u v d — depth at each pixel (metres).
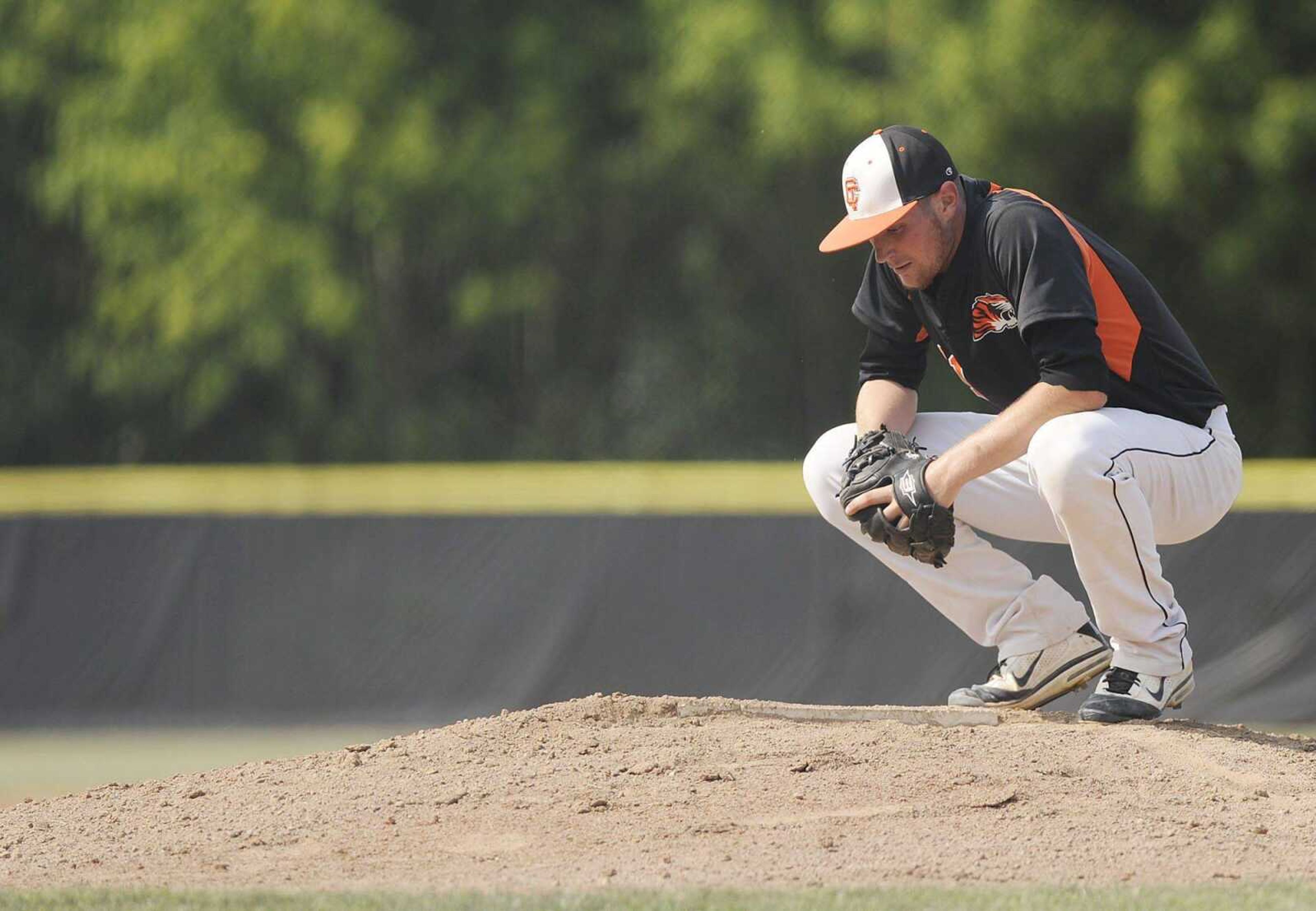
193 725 25.12
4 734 25.14
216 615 25.34
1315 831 10.20
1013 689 13.32
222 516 25.44
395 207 47.81
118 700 25.23
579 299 52.31
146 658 25.33
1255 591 23.52
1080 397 11.88
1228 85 40.69
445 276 52.56
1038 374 12.63
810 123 43.34
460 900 8.38
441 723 24.88
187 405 51.41
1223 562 23.62
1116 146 43.59
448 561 25.12
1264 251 42.12
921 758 11.60
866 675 24.09
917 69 42.84
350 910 8.14
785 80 43.12
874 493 12.25
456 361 53.41
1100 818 10.41
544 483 25.11
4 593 25.48
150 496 25.62
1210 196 42.38
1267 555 23.52
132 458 53.66
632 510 24.83
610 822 10.57
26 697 25.27
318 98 46.41
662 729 12.64
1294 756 11.91
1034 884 8.81
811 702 24.17
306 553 25.33
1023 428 11.88
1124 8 42.22
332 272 47.03
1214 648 23.55
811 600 24.33
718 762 11.76
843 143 44.19
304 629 25.23
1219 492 12.80
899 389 13.82
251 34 47.00
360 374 50.84
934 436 13.77
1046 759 11.59
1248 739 12.32
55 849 10.80
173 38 46.62
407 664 25.08
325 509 25.36
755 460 50.06
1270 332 45.56
